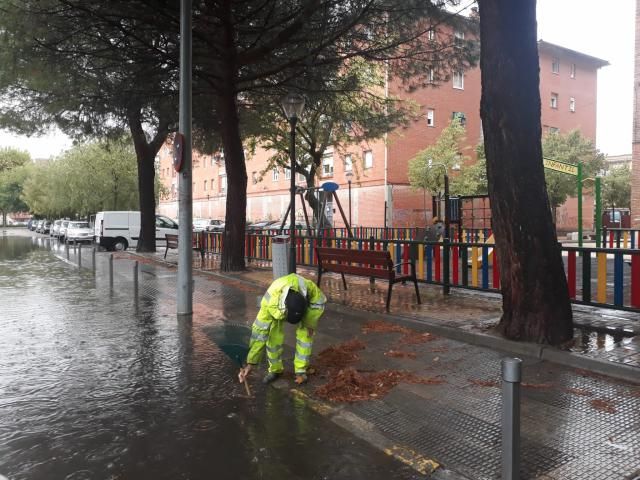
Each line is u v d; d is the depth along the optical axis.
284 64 12.01
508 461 2.91
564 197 30.53
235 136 13.71
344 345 6.26
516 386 2.91
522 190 5.93
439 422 4.11
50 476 3.37
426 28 10.98
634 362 5.15
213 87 13.10
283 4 11.04
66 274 14.76
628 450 3.56
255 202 49.91
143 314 8.64
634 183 23.23
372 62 14.97
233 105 13.48
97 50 11.37
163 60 11.91
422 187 31.28
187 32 8.45
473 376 5.16
